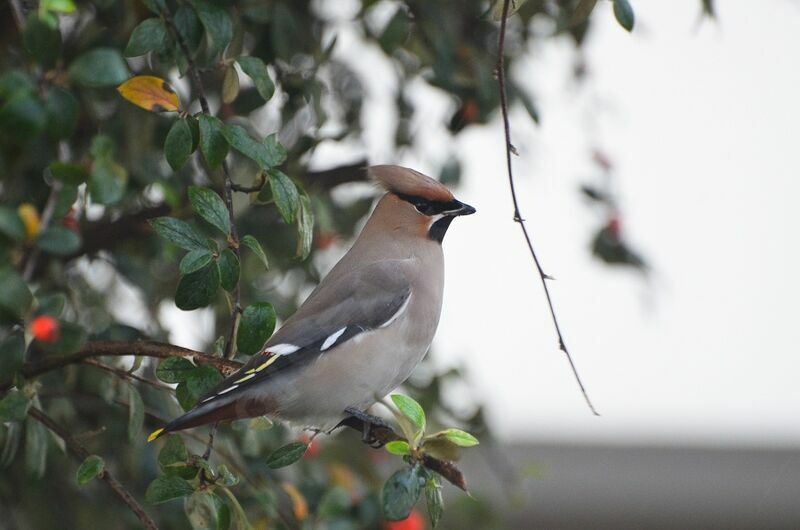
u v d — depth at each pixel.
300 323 8.09
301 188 6.74
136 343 6.80
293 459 6.46
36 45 6.23
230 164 8.59
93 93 8.28
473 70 9.01
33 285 8.60
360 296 8.30
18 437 7.40
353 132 9.51
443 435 6.29
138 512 6.62
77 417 8.66
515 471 10.23
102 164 6.87
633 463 14.71
